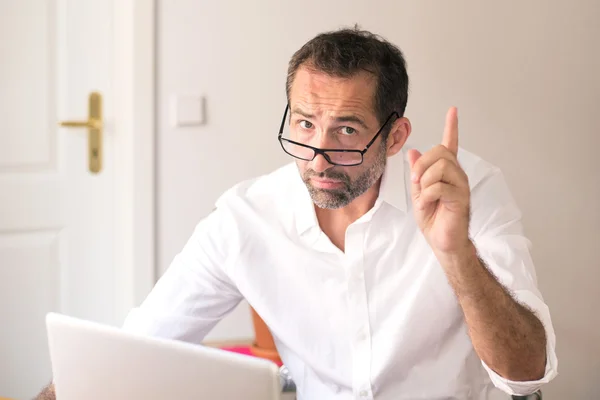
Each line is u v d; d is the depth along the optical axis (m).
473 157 2.06
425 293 1.96
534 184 3.68
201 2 3.27
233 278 2.04
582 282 3.79
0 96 3.26
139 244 3.32
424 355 1.99
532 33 3.58
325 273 2.01
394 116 1.84
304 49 1.80
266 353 3.07
